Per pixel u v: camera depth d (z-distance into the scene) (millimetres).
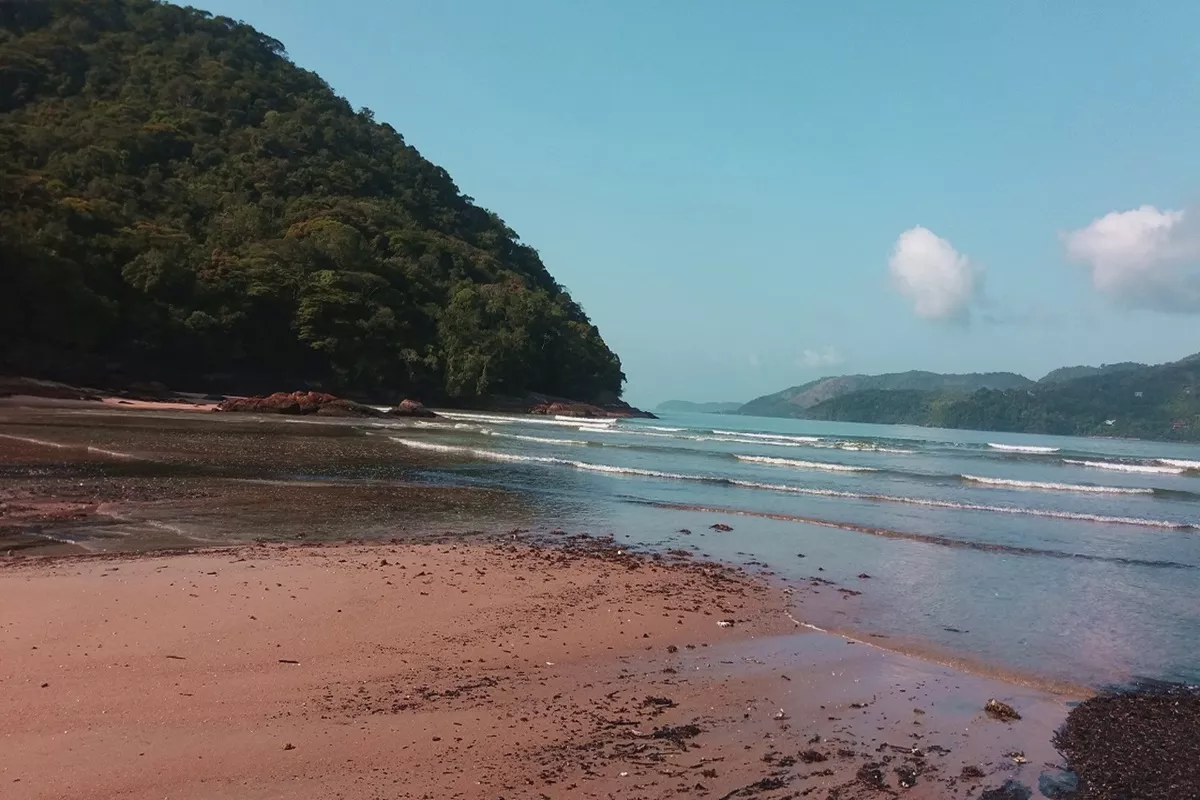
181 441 29344
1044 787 5680
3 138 79000
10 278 58250
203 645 7434
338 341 78438
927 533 17188
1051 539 17062
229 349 73000
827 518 18719
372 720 6035
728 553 14305
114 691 6211
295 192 105000
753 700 7113
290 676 6855
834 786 5465
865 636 9430
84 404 50625
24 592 8711
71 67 104062
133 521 14039
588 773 5395
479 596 10008
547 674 7461
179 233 77312
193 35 128250
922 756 6082
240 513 15539
